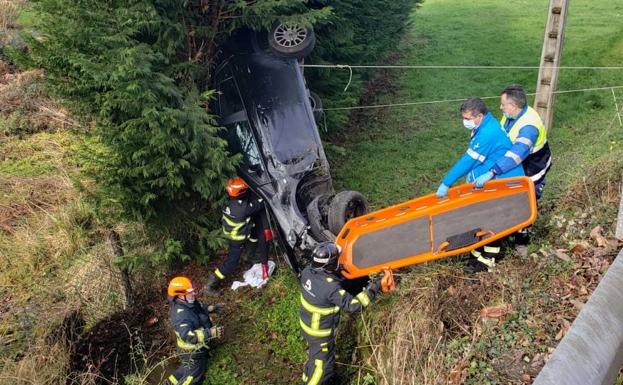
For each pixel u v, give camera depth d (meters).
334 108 8.19
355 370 4.89
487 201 4.64
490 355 3.76
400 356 4.14
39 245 7.33
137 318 6.17
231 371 5.29
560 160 7.05
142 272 6.74
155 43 5.95
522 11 15.17
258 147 6.20
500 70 11.09
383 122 9.68
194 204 6.62
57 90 6.05
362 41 9.49
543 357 3.60
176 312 4.88
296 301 5.96
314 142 6.18
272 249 6.79
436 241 4.57
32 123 10.54
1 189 8.61
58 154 9.58
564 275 4.22
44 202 8.25
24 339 5.92
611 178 5.34
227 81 6.78
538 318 3.91
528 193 4.39
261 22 6.41
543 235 4.94
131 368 5.52
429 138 8.88
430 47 12.83
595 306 1.53
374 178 7.84
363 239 4.93
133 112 5.73
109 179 5.82
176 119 5.62
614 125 7.99
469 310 4.32
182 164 5.86
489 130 4.45
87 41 5.71
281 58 6.44
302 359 5.30
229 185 5.87
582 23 13.12
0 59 12.43
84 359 5.64
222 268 6.15
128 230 6.91
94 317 6.23
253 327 5.79
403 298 4.70
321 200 5.73
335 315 4.44
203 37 6.46
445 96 10.31
